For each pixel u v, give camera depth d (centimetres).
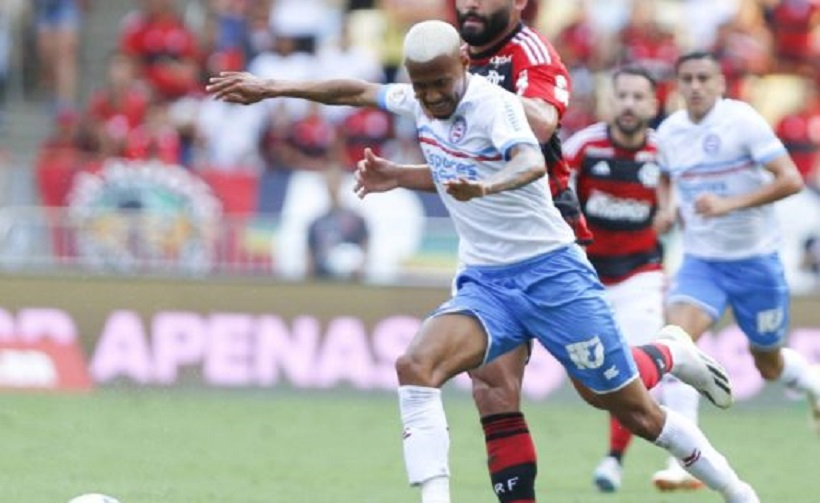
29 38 7462
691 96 3744
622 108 3819
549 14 7325
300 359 5475
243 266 5522
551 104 2658
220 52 7000
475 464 3997
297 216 5588
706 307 3784
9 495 3281
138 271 5475
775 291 3809
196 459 3997
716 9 7344
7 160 5772
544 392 5484
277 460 4022
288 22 7125
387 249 5566
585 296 2544
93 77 7575
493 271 2562
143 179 5862
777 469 4003
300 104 6575
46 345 5422
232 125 6638
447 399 5488
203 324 5462
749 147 3700
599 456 4238
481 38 2703
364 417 4975
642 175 3862
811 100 6625
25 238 5453
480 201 2516
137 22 6919
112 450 4109
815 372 3934
